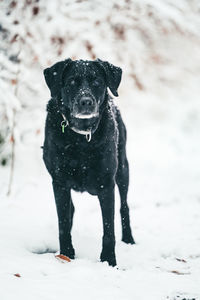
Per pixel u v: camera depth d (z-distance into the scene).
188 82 8.89
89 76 3.70
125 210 4.39
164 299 2.78
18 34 6.31
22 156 7.55
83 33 6.74
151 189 7.22
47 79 3.87
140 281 3.10
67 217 3.74
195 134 13.14
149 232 4.75
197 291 2.95
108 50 6.75
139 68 7.37
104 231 3.62
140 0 6.62
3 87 5.81
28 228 4.21
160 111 12.62
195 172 9.09
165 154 11.04
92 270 3.16
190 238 4.46
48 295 2.65
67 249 3.71
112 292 2.81
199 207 6.00
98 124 3.63
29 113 6.77
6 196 5.61
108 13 6.83
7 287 2.70
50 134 3.68
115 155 3.77
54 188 3.77
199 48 7.70
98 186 3.69
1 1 6.50
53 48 6.73
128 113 10.92
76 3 6.71
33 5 6.66
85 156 3.60
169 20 6.81
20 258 3.29
